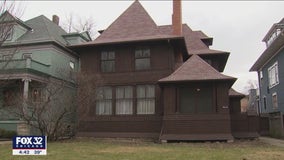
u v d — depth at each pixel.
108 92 20.44
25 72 21.28
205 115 17.22
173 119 17.50
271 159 10.36
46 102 17.27
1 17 11.54
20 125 20.34
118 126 19.73
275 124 25.16
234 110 23.00
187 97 18.09
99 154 11.58
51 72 24.78
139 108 19.73
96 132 19.94
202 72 18.02
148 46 20.34
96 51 21.11
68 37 28.58
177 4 22.78
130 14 22.62
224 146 15.03
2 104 19.42
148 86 19.89
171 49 20.12
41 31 26.75
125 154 11.57
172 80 17.50
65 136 19.22
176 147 14.52
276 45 25.23
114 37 21.39
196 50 24.88
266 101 31.64
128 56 20.53
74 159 10.30
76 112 18.52
